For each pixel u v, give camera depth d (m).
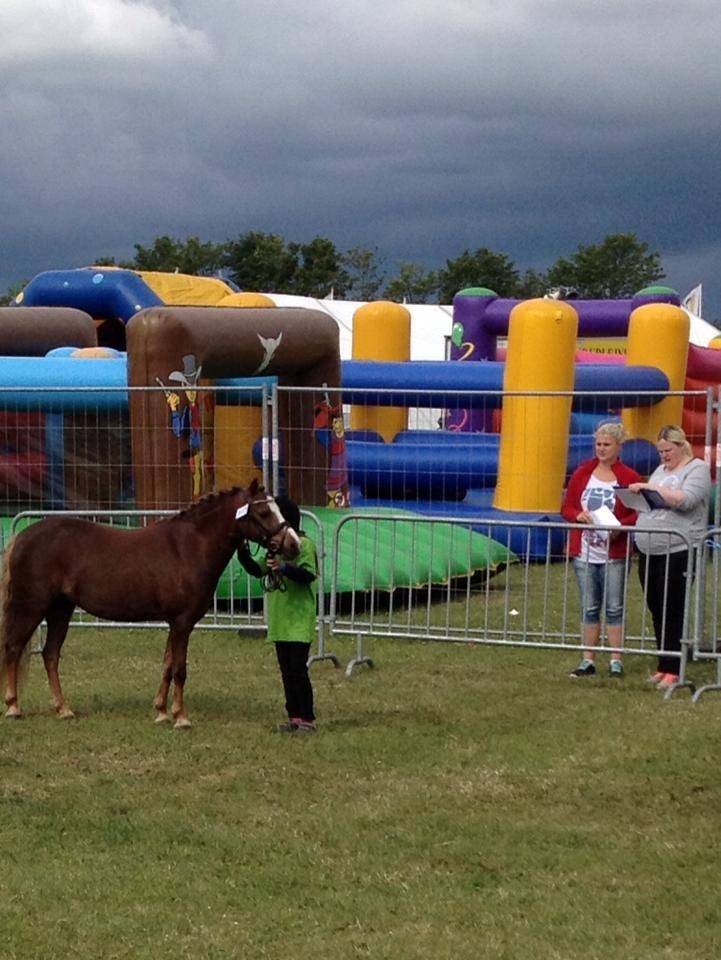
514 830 6.60
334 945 5.25
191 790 7.30
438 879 5.96
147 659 10.62
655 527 9.64
